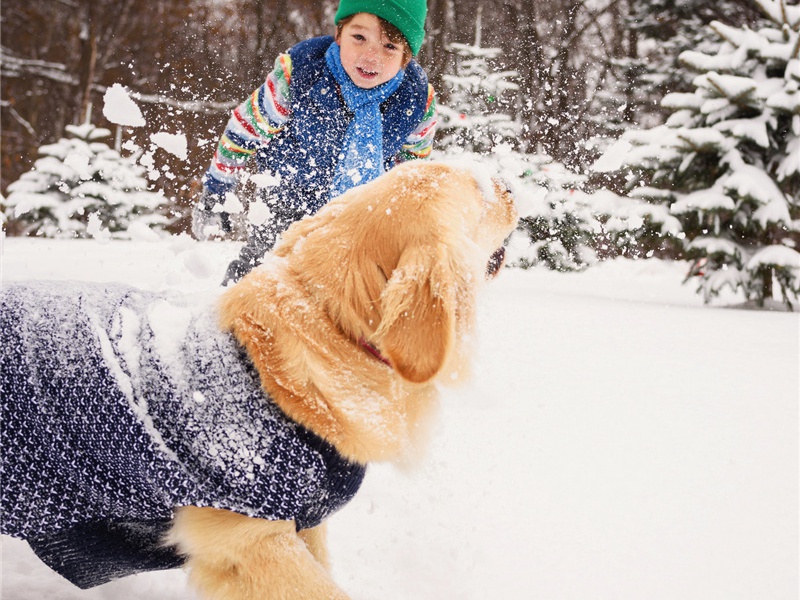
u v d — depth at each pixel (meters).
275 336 1.67
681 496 2.56
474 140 11.07
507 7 19.69
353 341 1.74
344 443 1.66
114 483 1.58
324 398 1.65
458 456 2.91
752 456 2.93
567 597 1.98
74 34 22.83
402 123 3.34
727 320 6.66
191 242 2.04
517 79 16.61
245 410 1.59
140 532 1.76
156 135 2.07
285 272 1.79
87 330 1.64
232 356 1.65
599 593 2.00
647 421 3.36
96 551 1.72
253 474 1.56
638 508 2.47
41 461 1.58
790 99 8.09
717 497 2.55
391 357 1.63
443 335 1.61
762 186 8.06
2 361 1.60
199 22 20.95
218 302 1.77
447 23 19.94
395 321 1.64
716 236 8.30
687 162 8.41
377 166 3.20
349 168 3.16
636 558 2.16
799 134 8.17
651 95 15.36
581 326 5.94
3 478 1.58
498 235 1.99
